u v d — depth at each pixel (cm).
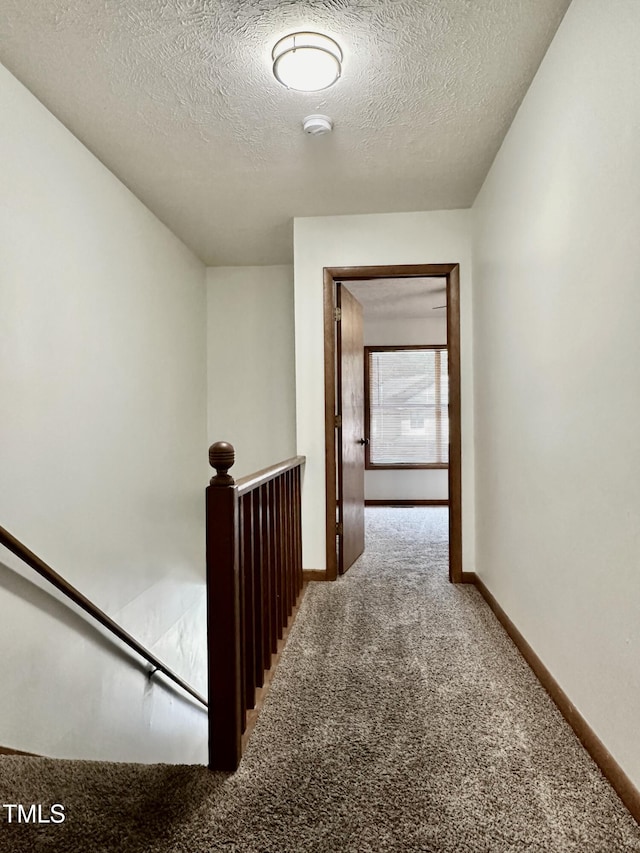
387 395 666
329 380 340
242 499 176
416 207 325
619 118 134
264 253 417
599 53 144
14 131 195
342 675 209
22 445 198
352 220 336
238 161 263
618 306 136
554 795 139
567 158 168
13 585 191
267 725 174
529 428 212
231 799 137
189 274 407
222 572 151
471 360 329
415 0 160
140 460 308
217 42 177
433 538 464
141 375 312
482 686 199
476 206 311
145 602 313
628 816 131
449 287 332
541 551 199
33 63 187
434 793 140
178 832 125
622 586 136
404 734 168
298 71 187
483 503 302
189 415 405
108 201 270
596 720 152
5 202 190
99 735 252
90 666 245
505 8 164
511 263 235
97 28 170
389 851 121
